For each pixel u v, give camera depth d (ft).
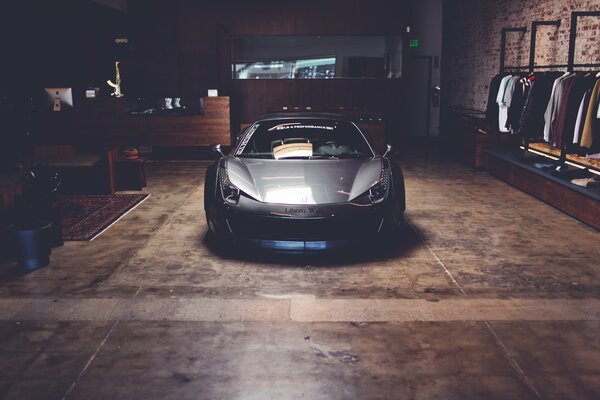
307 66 40.81
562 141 20.29
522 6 28.37
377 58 40.68
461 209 20.77
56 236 15.94
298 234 13.91
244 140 17.46
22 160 21.12
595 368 9.07
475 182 26.14
